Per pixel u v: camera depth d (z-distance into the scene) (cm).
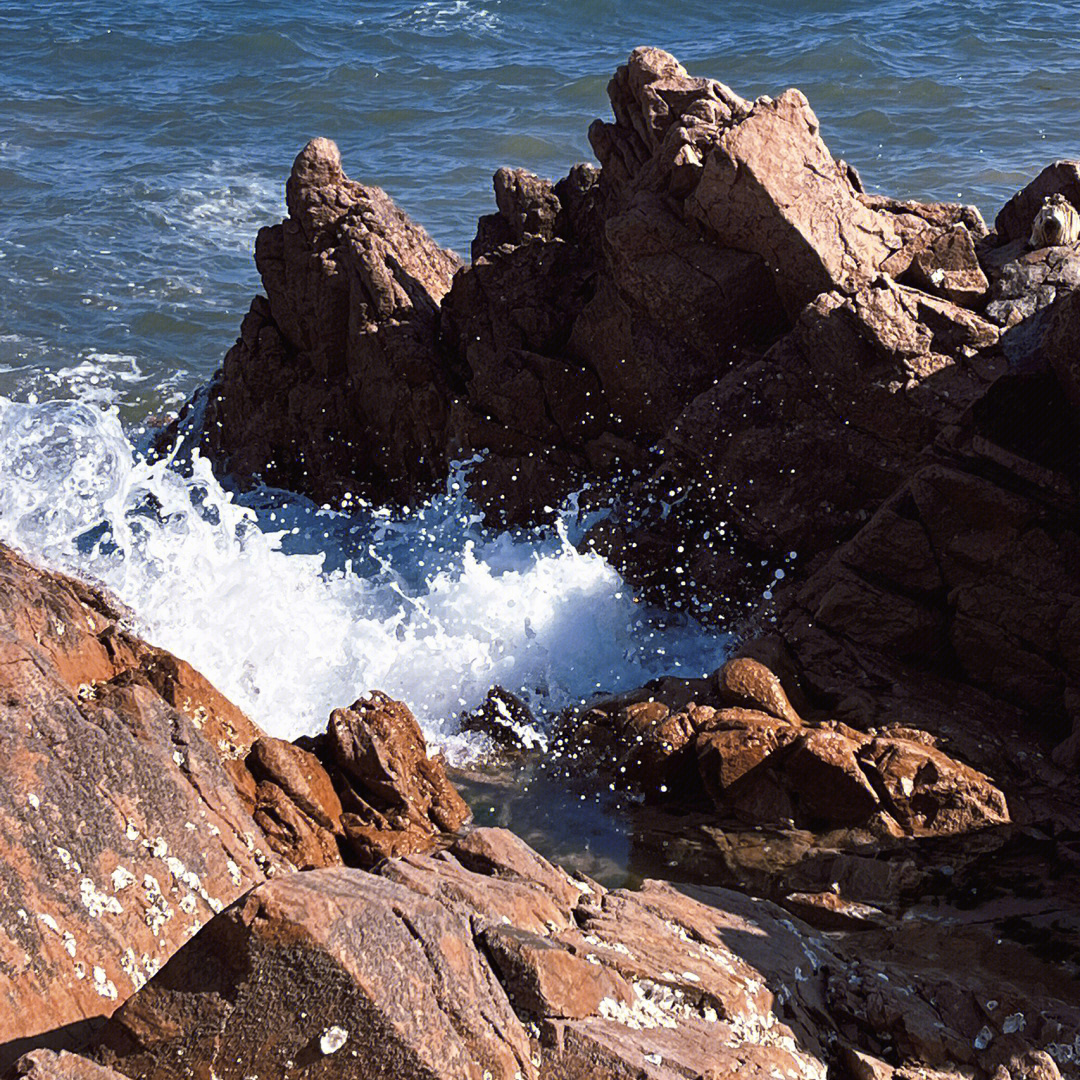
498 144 2734
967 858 718
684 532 1061
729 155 1053
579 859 745
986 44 3155
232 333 1923
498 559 1122
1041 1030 525
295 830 664
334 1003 370
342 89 3184
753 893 708
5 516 1031
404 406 1273
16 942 445
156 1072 372
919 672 872
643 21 3662
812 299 1041
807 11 3628
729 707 828
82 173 2638
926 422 962
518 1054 398
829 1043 504
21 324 1927
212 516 1260
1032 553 850
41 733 503
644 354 1125
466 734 897
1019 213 1134
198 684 693
